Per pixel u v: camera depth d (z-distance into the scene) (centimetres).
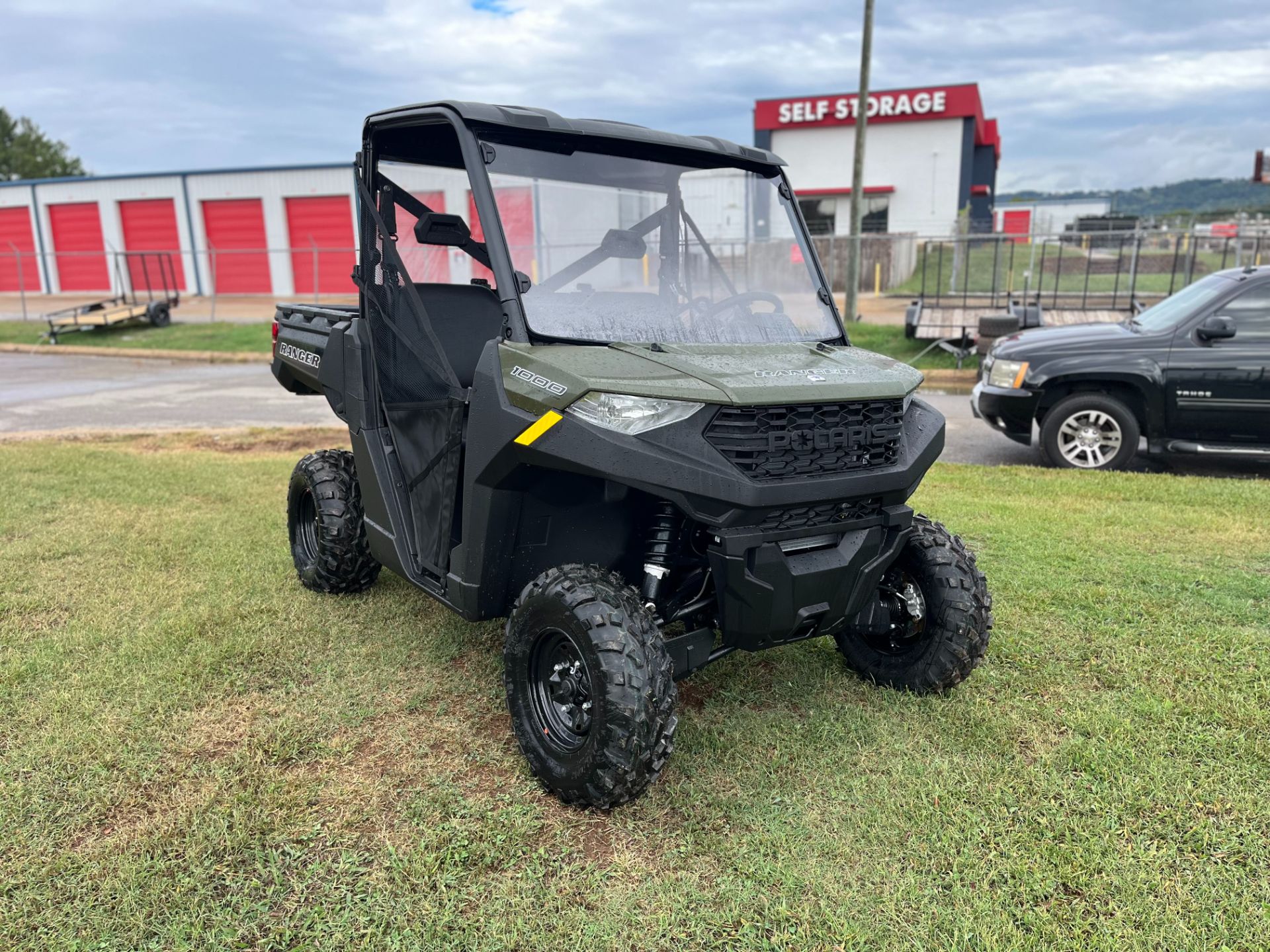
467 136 308
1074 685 363
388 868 254
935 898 243
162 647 388
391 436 385
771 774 302
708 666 384
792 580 280
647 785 272
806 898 243
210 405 1129
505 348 292
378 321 382
